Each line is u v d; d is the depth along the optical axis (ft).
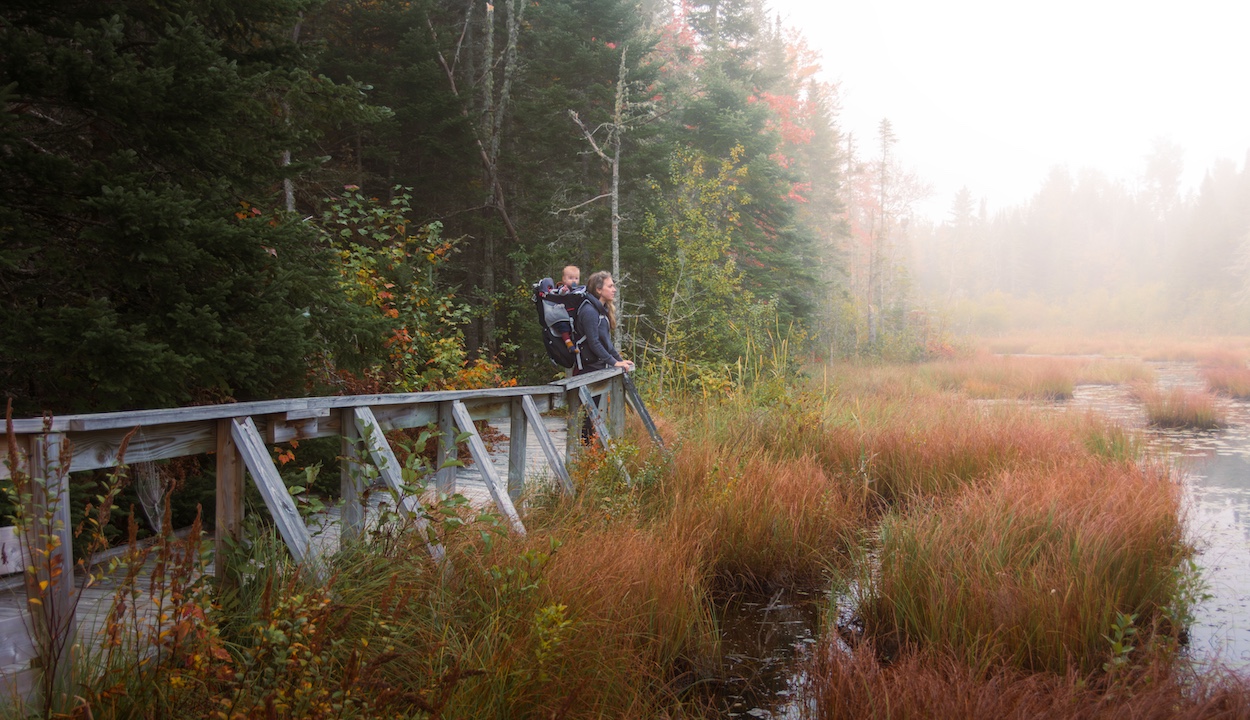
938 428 30.22
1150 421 46.96
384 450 12.44
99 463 8.50
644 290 58.75
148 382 13.55
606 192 56.85
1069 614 13.12
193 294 15.43
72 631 7.81
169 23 15.51
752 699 12.36
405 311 30.71
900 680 10.85
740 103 75.10
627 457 20.74
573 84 58.85
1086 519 17.07
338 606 8.66
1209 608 16.01
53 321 13.32
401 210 33.91
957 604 13.75
